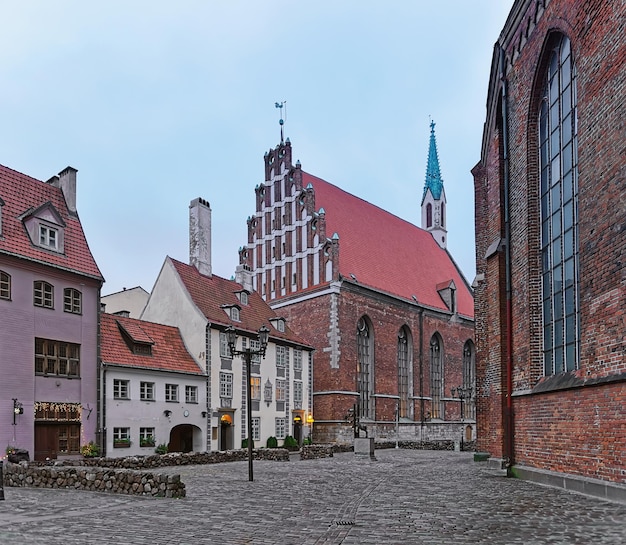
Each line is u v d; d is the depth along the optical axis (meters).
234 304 45.41
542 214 19.38
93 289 33.28
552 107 18.72
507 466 20.55
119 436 33.91
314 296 55.19
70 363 31.45
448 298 70.25
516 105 21.22
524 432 19.53
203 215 48.44
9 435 27.56
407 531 10.10
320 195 63.06
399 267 67.56
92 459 23.61
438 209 86.25
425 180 87.75
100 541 9.56
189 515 12.27
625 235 13.55
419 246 76.62
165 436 37.00
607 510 12.13
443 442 50.06
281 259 59.31
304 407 51.69
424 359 65.38
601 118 14.83
